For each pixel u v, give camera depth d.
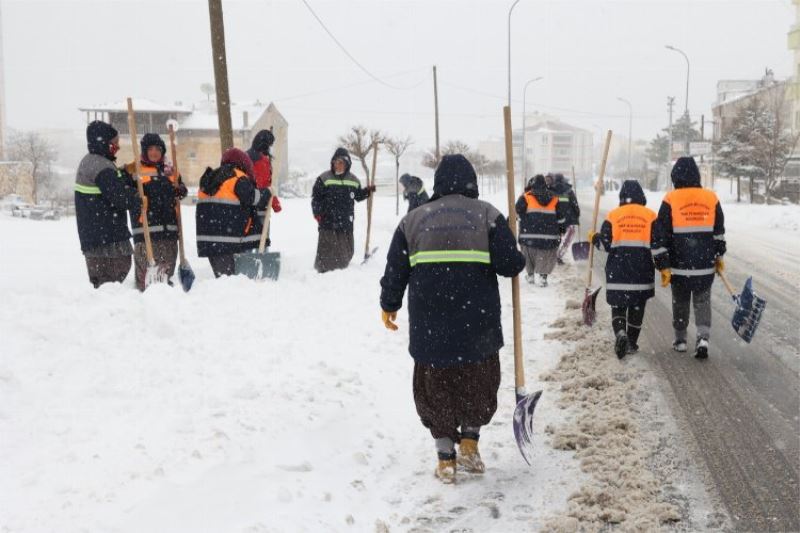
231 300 8.18
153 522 3.70
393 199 50.09
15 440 4.44
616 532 3.94
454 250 4.54
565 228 14.38
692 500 4.30
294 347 7.00
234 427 4.93
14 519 3.60
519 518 4.16
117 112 64.88
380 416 5.76
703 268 7.25
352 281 10.32
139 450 4.44
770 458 4.88
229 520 3.85
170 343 6.46
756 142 49.28
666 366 7.05
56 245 14.16
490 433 5.46
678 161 7.41
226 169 9.57
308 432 5.12
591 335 8.24
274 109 74.25
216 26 13.31
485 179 86.56
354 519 4.12
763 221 25.23
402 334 7.97
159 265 9.05
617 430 5.34
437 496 4.46
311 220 22.59
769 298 10.51
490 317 4.60
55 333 5.97
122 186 8.12
